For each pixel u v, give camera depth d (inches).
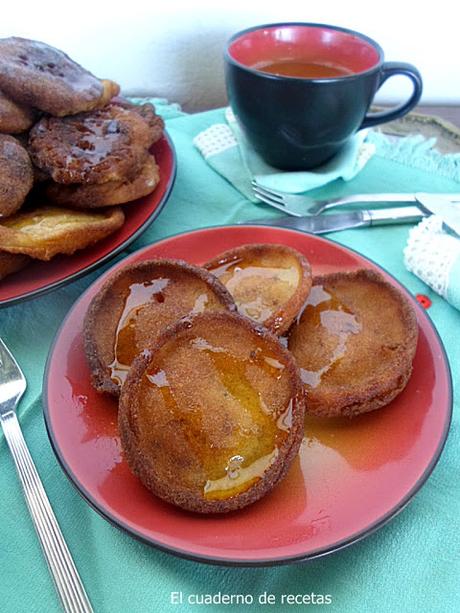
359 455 9.4
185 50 21.2
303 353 10.4
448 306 12.8
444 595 8.4
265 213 15.4
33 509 9.0
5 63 13.4
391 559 8.8
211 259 12.3
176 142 18.0
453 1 20.3
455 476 9.7
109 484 8.8
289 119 14.8
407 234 14.7
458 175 16.5
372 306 11.2
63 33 20.6
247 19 20.6
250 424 9.0
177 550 7.8
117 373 10.0
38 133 13.5
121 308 10.8
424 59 21.6
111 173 12.9
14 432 10.1
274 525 8.4
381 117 16.1
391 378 9.8
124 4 20.1
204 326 9.5
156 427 8.9
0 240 11.7
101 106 14.9
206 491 8.6
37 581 8.5
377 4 20.5
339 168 16.3
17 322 12.4
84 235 12.4
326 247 12.7
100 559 8.7
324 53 16.3
